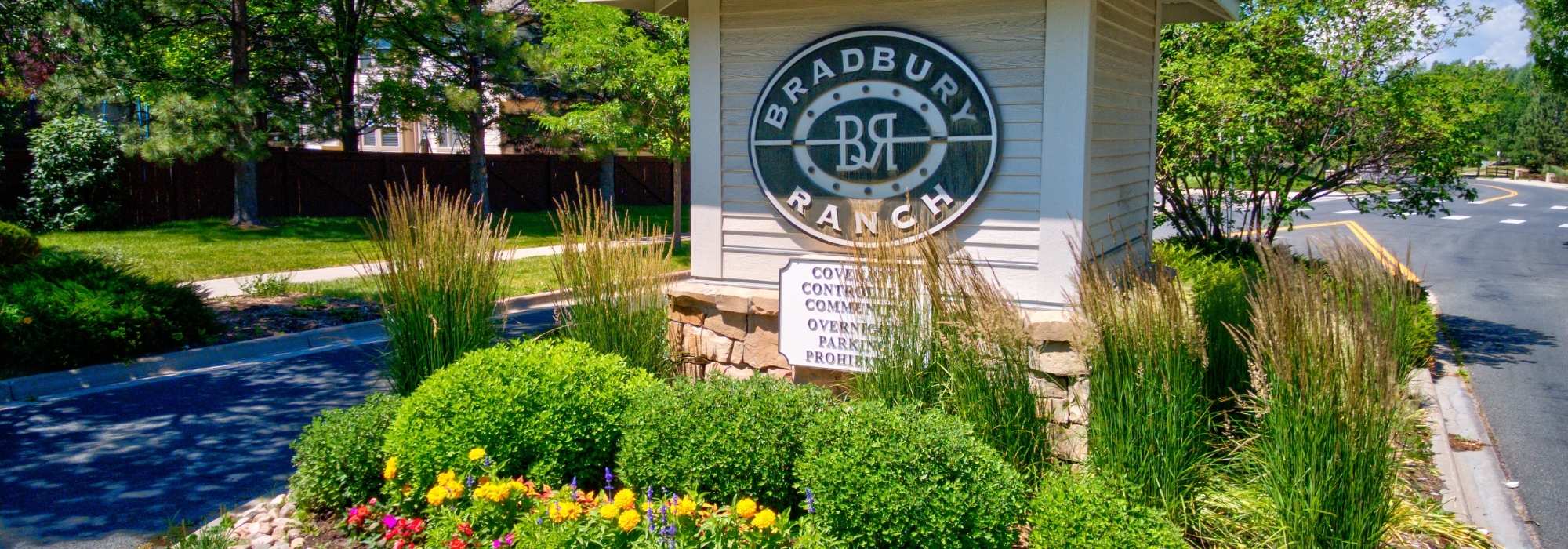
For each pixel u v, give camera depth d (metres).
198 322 9.37
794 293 5.92
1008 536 3.92
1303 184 12.77
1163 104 11.37
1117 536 3.79
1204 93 10.49
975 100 5.67
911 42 5.81
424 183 6.26
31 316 8.06
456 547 3.90
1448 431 6.64
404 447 4.58
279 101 18.41
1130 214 6.69
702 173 6.49
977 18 5.65
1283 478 4.10
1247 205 12.19
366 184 23.06
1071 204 5.50
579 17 15.52
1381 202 11.72
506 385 4.67
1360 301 5.00
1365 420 3.94
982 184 5.69
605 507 3.78
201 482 5.68
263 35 18.42
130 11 14.96
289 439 6.55
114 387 7.96
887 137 5.92
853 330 5.75
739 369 6.39
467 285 6.10
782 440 4.26
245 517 4.92
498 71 18.25
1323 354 3.96
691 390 4.53
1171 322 4.25
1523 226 25.41
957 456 3.93
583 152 17.83
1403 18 10.98
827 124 6.08
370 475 4.80
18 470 5.89
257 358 9.16
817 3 6.04
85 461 6.06
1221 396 5.28
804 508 4.17
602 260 6.06
